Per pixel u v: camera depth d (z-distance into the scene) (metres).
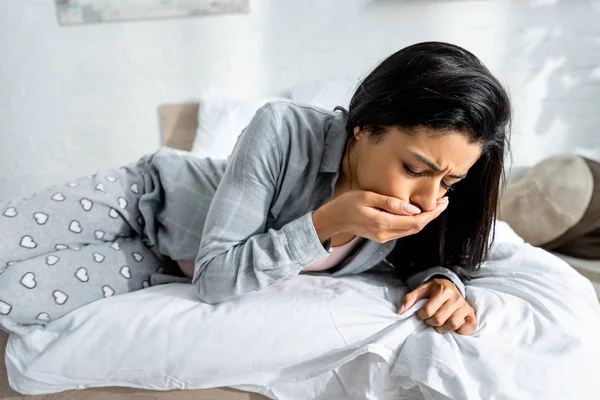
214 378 0.67
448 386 0.60
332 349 0.65
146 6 1.88
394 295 0.74
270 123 0.69
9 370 0.69
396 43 1.79
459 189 0.75
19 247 0.74
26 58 2.03
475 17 1.71
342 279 0.78
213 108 1.75
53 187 0.83
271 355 0.65
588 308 0.71
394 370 0.65
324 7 1.79
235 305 0.69
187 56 1.93
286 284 0.74
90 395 0.71
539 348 0.64
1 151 2.18
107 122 2.09
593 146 1.77
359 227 0.61
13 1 1.94
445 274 0.76
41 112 2.10
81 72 2.02
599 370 0.62
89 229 0.81
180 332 0.66
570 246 1.46
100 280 0.76
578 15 1.65
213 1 1.84
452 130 0.52
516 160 1.81
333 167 0.71
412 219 0.59
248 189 0.68
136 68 1.98
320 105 1.68
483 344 0.63
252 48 1.88
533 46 1.70
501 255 0.87
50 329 0.70
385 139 0.57
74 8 1.92
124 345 0.66
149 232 0.85
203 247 0.69
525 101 1.76
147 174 0.92
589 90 1.71
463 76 0.53
